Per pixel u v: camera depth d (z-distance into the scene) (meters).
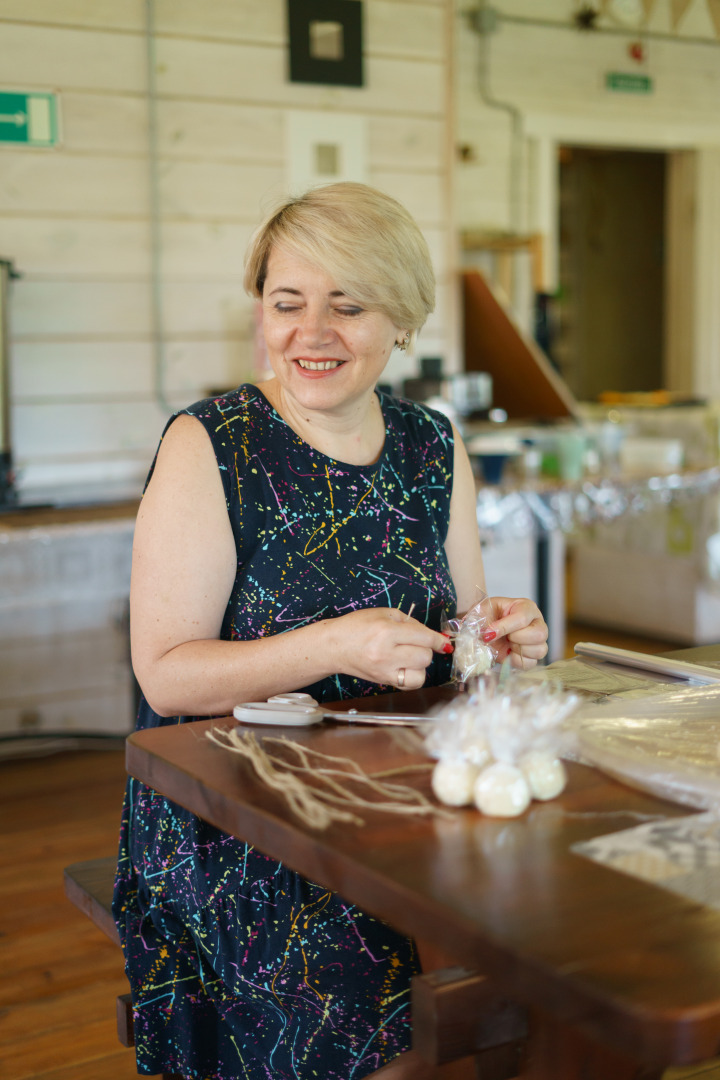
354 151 3.79
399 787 0.93
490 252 5.41
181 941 1.27
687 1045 0.60
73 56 3.28
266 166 3.64
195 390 3.62
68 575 3.43
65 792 3.12
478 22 5.20
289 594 1.30
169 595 1.25
